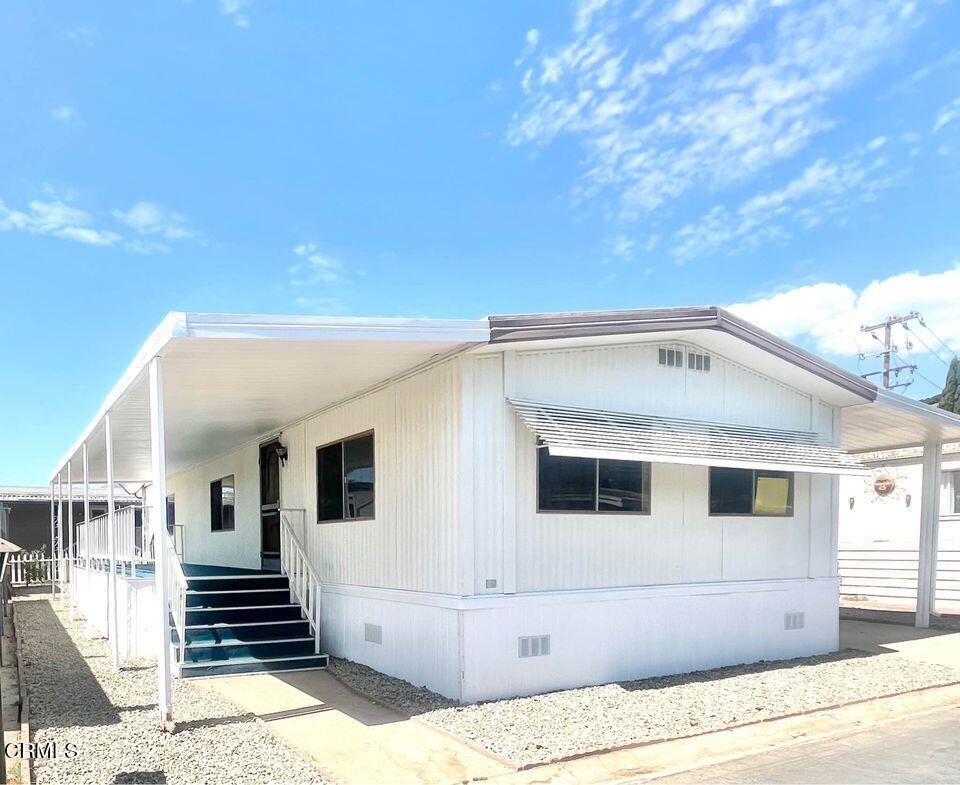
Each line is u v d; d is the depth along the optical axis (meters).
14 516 25.67
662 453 7.56
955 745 5.98
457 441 7.09
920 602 12.67
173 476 20.56
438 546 7.33
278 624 9.26
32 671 8.43
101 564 11.88
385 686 7.50
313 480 10.39
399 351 6.96
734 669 8.58
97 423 9.72
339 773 5.09
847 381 9.81
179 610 8.21
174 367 6.74
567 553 7.67
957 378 30.34
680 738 5.93
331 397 9.27
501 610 7.09
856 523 18.02
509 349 7.40
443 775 5.08
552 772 5.19
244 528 13.80
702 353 9.11
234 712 6.46
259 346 6.07
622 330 7.60
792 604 9.55
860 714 6.84
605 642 7.75
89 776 4.84
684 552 8.62
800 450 9.23
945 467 16.12
